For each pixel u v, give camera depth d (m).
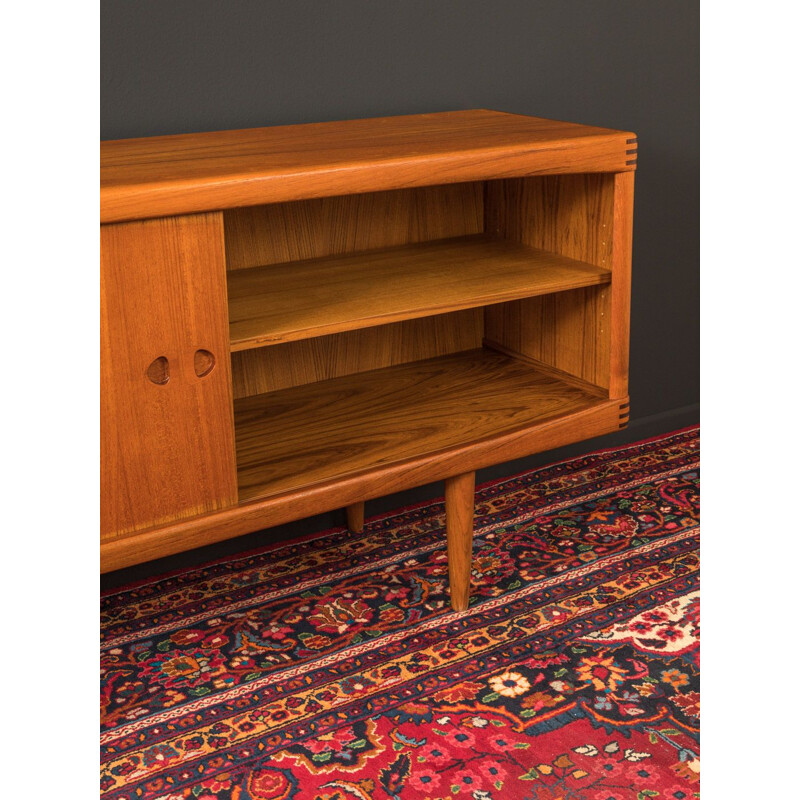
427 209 1.90
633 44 2.19
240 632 1.72
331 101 1.85
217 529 1.41
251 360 1.81
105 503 1.32
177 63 1.69
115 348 1.27
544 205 1.79
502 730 1.46
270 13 1.75
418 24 1.90
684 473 2.31
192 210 1.27
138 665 1.64
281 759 1.41
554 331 1.85
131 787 1.36
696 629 1.70
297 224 1.77
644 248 2.38
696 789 1.33
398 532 2.07
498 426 1.66
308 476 1.51
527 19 2.03
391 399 1.80
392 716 1.50
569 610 1.76
